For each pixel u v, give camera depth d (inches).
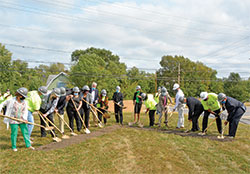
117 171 187.8
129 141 276.7
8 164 190.4
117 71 1581.0
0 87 1138.0
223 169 199.0
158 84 2220.7
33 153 218.8
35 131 330.6
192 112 341.4
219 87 2095.2
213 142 280.4
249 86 2012.8
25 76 1785.2
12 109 222.5
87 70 1108.5
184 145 264.8
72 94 321.1
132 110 860.0
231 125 308.7
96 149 239.9
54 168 188.1
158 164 204.5
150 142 273.7
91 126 379.2
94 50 1987.0
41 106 276.4
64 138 279.7
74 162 202.4
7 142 257.6
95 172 184.7
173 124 414.3
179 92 374.9
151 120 390.3
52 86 1353.3
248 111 1098.1
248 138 304.5
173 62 2220.7
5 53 1354.6
